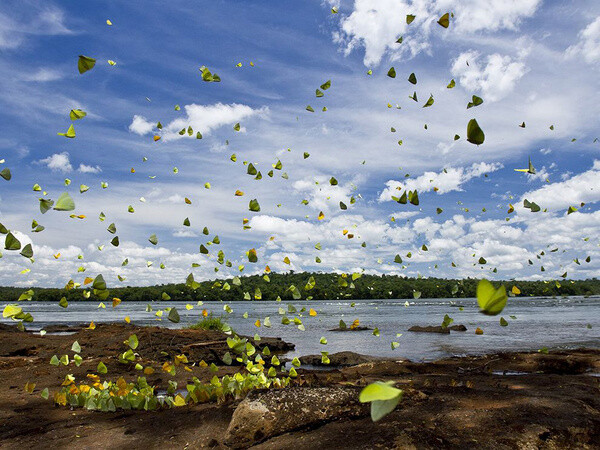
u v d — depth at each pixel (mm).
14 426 1448
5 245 1113
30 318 1417
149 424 1400
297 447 1080
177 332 4570
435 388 1626
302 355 4590
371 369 2918
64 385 1948
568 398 1434
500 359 3270
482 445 1055
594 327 7730
